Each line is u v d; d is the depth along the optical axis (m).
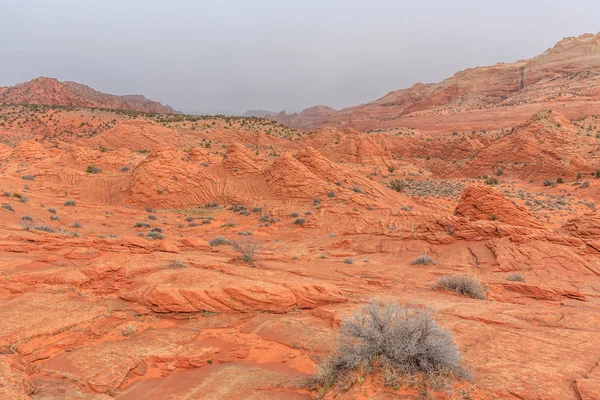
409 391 4.94
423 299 11.09
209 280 9.80
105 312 8.36
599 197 61.94
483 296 12.96
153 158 53.22
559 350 6.56
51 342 6.97
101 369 6.19
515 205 32.00
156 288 9.13
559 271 19.28
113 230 32.66
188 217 43.03
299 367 6.50
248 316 8.73
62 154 67.38
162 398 5.53
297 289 9.65
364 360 5.36
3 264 10.61
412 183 84.19
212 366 6.64
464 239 25.44
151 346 7.09
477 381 5.21
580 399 4.68
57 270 10.40
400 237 28.45
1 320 7.43
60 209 37.19
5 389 4.95
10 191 40.53
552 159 82.25
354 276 15.66
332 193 48.47
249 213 45.44
